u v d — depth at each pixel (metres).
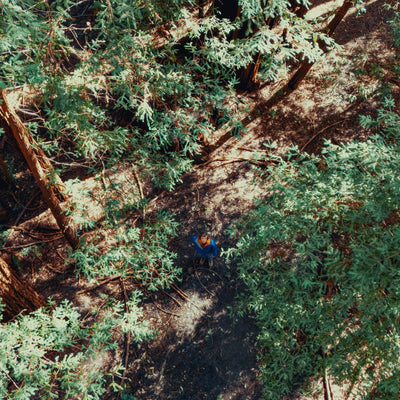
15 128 5.47
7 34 4.01
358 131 9.08
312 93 9.52
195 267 8.03
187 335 7.51
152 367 7.30
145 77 5.74
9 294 6.36
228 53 5.76
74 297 7.82
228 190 8.71
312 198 4.76
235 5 7.23
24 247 8.29
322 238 4.70
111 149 6.14
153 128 5.98
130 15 4.75
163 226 7.40
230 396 7.10
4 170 8.32
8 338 4.88
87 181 8.76
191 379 7.22
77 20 9.64
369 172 4.82
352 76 9.56
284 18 5.58
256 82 9.31
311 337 6.05
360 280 4.23
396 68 9.31
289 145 9.06
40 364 4.96
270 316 5.65
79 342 7.42
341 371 5.27
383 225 4.75
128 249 6.57
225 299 7.78
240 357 7.35
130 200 7.69
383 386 4.59
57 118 5.32
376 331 4.78
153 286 6.95
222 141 9.12
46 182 6.21
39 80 4.33
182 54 8.53
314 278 5.31
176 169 6.68
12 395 4.81
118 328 7.54
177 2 5.68
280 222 4.95
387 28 10.08
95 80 5.23
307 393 6.80
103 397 7.04
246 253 5.76
